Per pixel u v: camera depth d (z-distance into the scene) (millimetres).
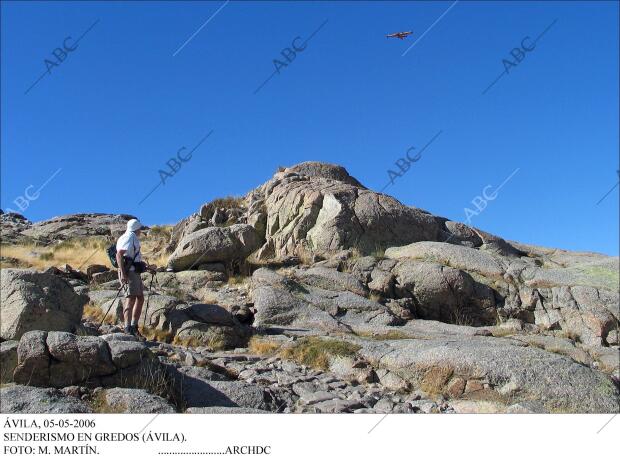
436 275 17141
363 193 21375
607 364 13992
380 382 11188
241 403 8805
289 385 10289
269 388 9828
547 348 14031
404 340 12805
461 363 10820
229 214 23484
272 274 16391
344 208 20375
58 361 7941
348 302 15734
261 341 12812
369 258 18250
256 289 15578
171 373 8805
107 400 7562
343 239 19766
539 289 17484
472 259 18422
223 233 18703
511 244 23812
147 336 12750
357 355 11758
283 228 21234
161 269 18453
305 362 11805
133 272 12094
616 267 18984
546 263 21359
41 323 10125
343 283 16938
